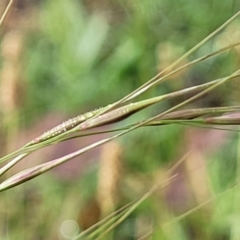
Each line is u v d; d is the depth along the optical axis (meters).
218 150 0.41
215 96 0.43
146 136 0.42
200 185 0.39
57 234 0.43
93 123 0.19
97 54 0.52
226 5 0.46
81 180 0.45
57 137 0.19
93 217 0.43
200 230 0.39
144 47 0.46
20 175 0.20
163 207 0.39
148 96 0.43
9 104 0.40
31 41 0.55
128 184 0.40
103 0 0.54
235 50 0.42
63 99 0.52
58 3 0.56
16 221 0.41
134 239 0.40
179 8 0.48
